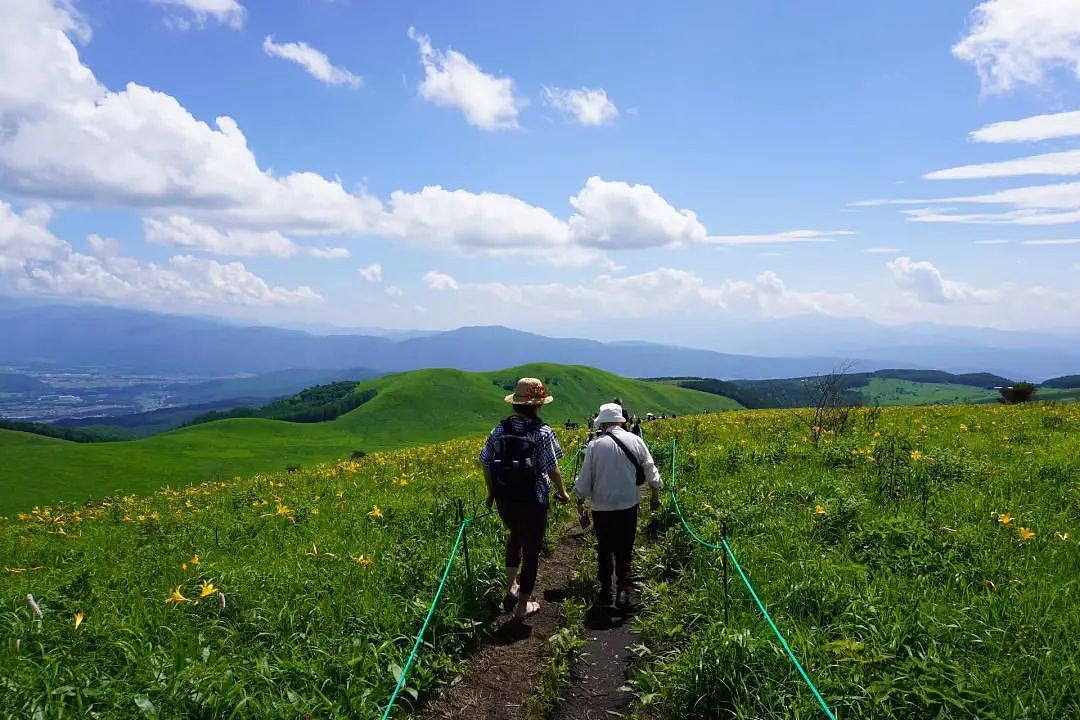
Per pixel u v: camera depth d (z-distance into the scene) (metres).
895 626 5.14
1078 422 17.92
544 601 7.91
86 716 4.50
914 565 6.70
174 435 130.75
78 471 68.06
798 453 14.88
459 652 6.32
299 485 18.52
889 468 11.22
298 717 4.70
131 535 12.45
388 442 152.50
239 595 7.00
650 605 7.10
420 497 13.88
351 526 11.20
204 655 5.41
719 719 4.75
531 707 5.37
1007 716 4.12
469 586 7.36
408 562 8.16
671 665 5.37
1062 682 4.41
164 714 4.54
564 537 10.84
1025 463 11.96
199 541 11.06
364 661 5.45
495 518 10.73
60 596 7.27
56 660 5.26
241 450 108.56
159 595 7.26
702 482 12.64
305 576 7.77
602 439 7.59
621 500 7.39
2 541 13.20
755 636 5.38
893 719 4.26
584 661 6.23
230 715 4.57
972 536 7.25
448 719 5.31
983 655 4.86
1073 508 8.55
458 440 31.58
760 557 7.43
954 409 25.03
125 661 5.38
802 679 4.76
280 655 5.70
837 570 6.62
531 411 7.45
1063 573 6.33
